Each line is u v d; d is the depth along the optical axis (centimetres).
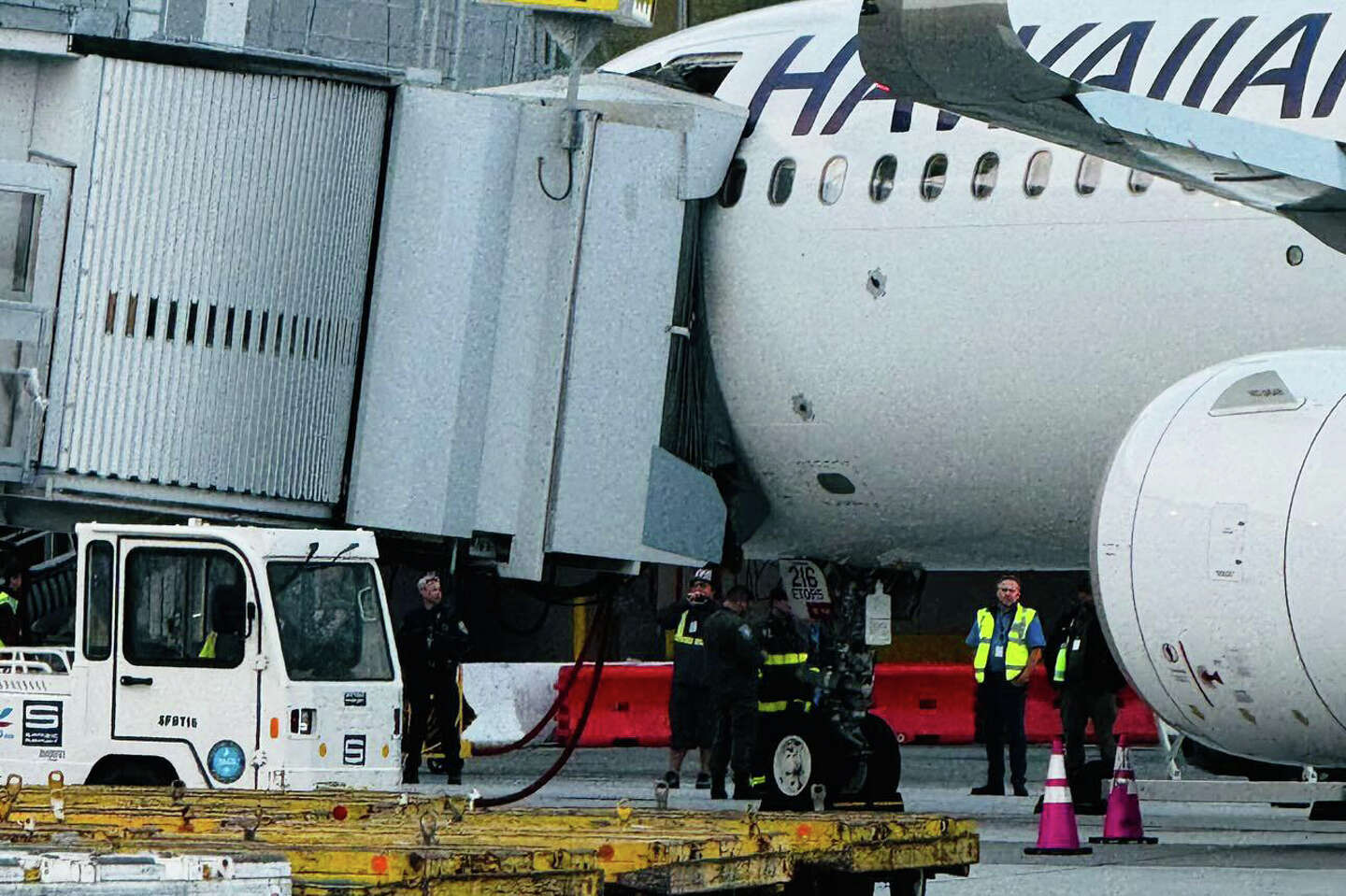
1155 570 3941
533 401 5203
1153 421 4034
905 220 4969
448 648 6378
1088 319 4706
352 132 5156
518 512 5212
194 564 4638
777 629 5706
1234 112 4400
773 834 2673
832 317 5131
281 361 5088
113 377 4928
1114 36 4700
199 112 4969
